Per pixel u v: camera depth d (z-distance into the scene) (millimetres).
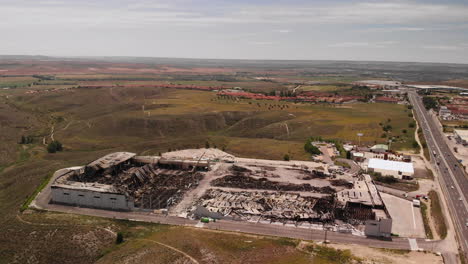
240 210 151250
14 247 123875
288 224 140000
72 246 123250
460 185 186375
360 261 114000
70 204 163625
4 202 178625
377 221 130750
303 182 185375
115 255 115125
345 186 179250
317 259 114500
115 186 169500
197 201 162875
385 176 192750
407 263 113250
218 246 121250
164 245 120688
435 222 143125
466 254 120750
